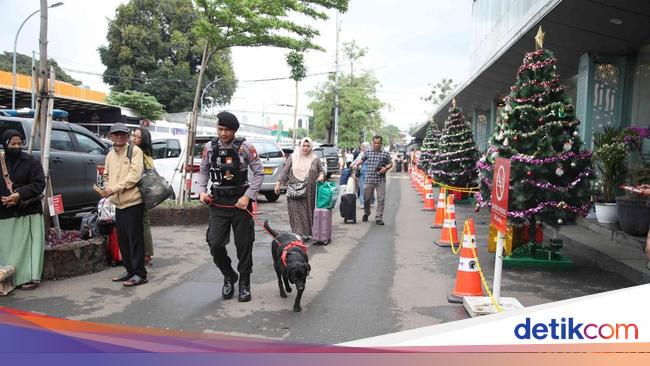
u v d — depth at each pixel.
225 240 5.39
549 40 10.58
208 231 5.39
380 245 8.78
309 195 8.70
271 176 14.81
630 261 6.91
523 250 7.13
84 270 6.41
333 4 10.95
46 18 6.32
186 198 11.09
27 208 5.66
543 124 6.62
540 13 9.17
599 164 9.55
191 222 10.40
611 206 9.21
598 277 6.46
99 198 9.59
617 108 10.86
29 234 5.69
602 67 10.93
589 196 6.63
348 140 43.38
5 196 5.46
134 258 5.93
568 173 6.64
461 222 11.77
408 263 7.38
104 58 42.25
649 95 10.27
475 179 15.91
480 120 25.78
